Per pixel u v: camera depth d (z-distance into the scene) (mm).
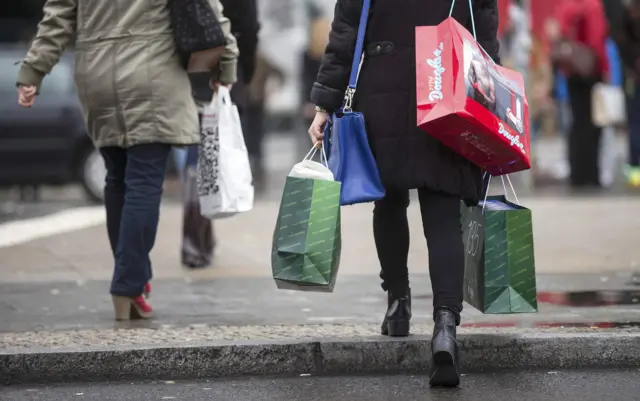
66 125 36250
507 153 12352
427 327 14562
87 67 15562
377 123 12680
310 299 17344
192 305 16859
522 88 12883
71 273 20062
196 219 20438
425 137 12539
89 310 16484
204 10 15312
